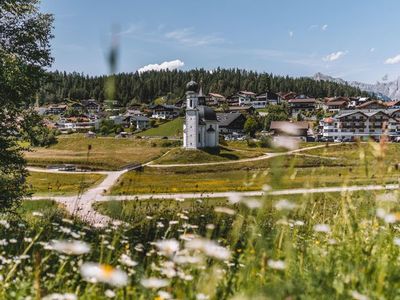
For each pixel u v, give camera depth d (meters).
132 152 119.06
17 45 22.77
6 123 21.48
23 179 21.11
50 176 82.06
